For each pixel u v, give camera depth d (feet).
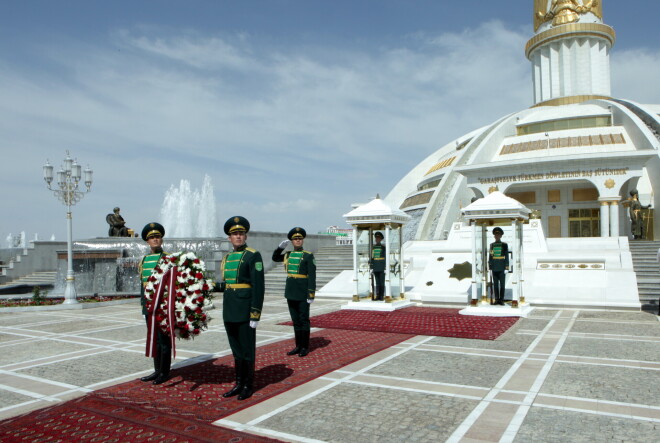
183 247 76.13
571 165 104.32
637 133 107.14
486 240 46.93
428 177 143.64
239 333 20.44
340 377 22.95
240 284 20.66
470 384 21.62
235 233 21.26
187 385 21.98
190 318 21.77
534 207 117.80
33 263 94.79
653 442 15.08
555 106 138.31
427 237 113.19
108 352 30.12
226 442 15.44
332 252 93.71
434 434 15.96
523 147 121.90
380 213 47.52
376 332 35.37
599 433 15.87
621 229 111.24
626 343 30.58
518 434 15.85
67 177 57.47
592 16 136.77
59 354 29.73
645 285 53.06
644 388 20.75
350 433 16.12
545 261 56.70
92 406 19.17
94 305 56.24
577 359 26.27
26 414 18.54
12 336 36.65
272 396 20.13
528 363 25.45
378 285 49.62
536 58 148.15
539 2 145.18
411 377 22.86
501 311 43.09
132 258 73.31
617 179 100.78
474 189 115.03
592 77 137.69
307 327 28.19
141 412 18.40
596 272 53.21
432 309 48.93
